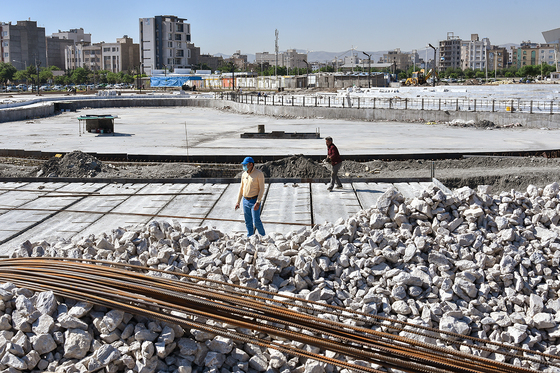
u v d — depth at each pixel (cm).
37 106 4938
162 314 533
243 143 2919
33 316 517
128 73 16225
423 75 8300
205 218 1266
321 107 4716
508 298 628
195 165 2267
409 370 500
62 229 1176
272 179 1673
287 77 10431
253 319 561
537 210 774
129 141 3030
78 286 582
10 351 482
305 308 584
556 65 14862
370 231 719
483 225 753
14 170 2125
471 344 554
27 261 687
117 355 490
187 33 16262
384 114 4341
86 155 1972
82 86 13350
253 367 520
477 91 5619
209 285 637
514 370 505
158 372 496
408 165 2198
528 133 3278
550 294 638
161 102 6675
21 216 1280
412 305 601
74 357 495
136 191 1557
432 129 3597
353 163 2173
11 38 17912
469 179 1848
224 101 6244
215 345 524
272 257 662
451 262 676
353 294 629
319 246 678
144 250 716
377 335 543
